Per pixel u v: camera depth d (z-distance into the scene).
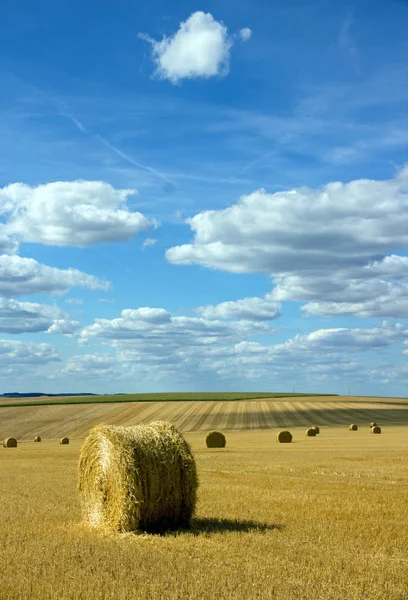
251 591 9.23
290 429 71.19
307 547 12.06
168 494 14.69
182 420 80.44
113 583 9.56
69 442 63.16
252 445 46.19
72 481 23.69
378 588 9.43
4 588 9.34
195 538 13.08
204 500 17.86
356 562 10.88
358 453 36.09
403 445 43.66
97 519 14.96
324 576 10.02
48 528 14.35
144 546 12.31
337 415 85.38
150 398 110.38
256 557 11.27
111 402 100.44
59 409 92.12
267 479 23.06
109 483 14.67
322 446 43.31
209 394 126.94
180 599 8.91
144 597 8.90
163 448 14.85
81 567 10.54
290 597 8.96
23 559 11.02
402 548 12.13
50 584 9.49
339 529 13.81
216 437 44.66
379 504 17.11
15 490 20.89
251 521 14.88
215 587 9.40
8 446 55.22
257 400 106.50
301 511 16.08
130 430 15.09
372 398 117.81
